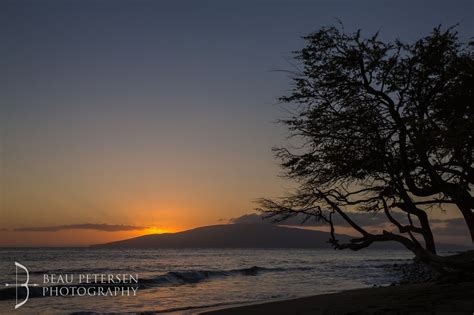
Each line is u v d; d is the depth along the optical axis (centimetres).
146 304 2247
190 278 4084
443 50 1308
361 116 1302
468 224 1284
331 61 1336
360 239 1333
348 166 1287
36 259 8012
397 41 1335
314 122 1333
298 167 1355
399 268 5766
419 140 1207
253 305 1889
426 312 1113
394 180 1270
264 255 13600
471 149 1245
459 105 1306
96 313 1895
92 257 9394
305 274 4825
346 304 1620
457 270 1581
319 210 1352
